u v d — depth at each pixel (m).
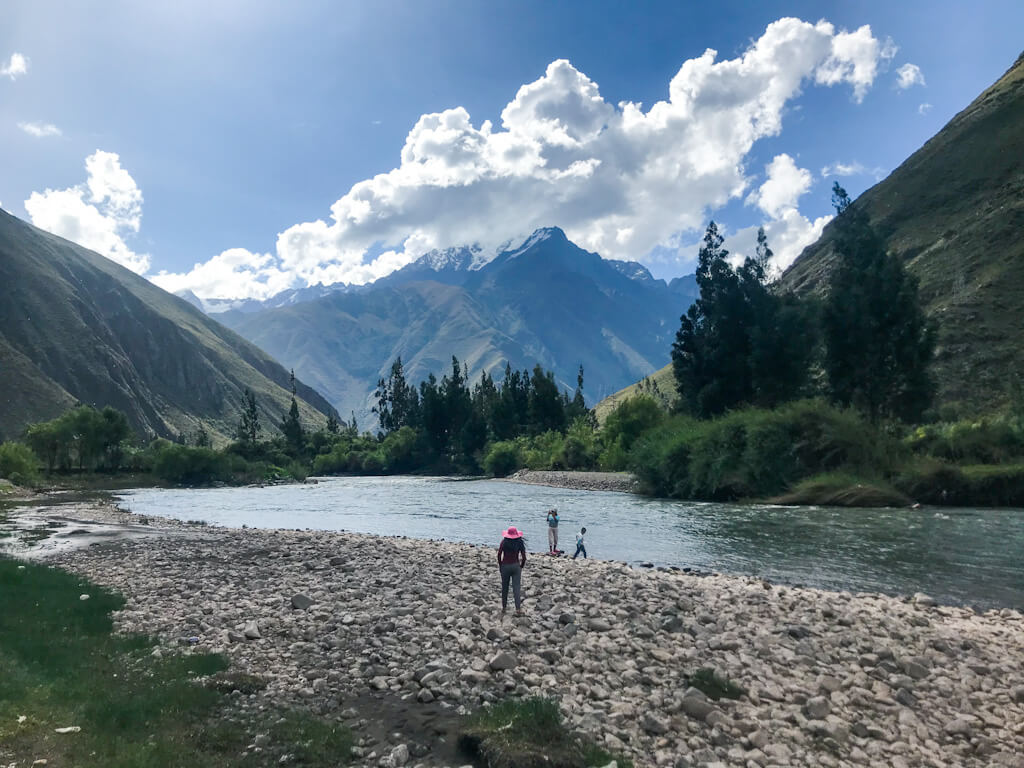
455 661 11.69
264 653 12.53
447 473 145.88
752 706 10.34
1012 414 64.44
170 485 106.00
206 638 13.60
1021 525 35.84
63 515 49.44
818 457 53.59
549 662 11.91
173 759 7.99
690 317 82.62
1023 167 142.25
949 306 113.19
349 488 94.88
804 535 33.47
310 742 8.66
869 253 69.56
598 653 12.31
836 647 13.30
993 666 12.65
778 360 72.62
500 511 51.62
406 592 17.31
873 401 67.31
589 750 8.52
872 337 66.81
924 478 48.62
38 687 9.99
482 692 10.35
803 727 9.68
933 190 162.62
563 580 19.25
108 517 48.09
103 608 16.02
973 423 60.00
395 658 11.98
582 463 102.75
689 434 60.94
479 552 26.00
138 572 22.00
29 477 91.88
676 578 20.72
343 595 16.95
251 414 191.62
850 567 24.72
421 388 160.50
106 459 117.56
